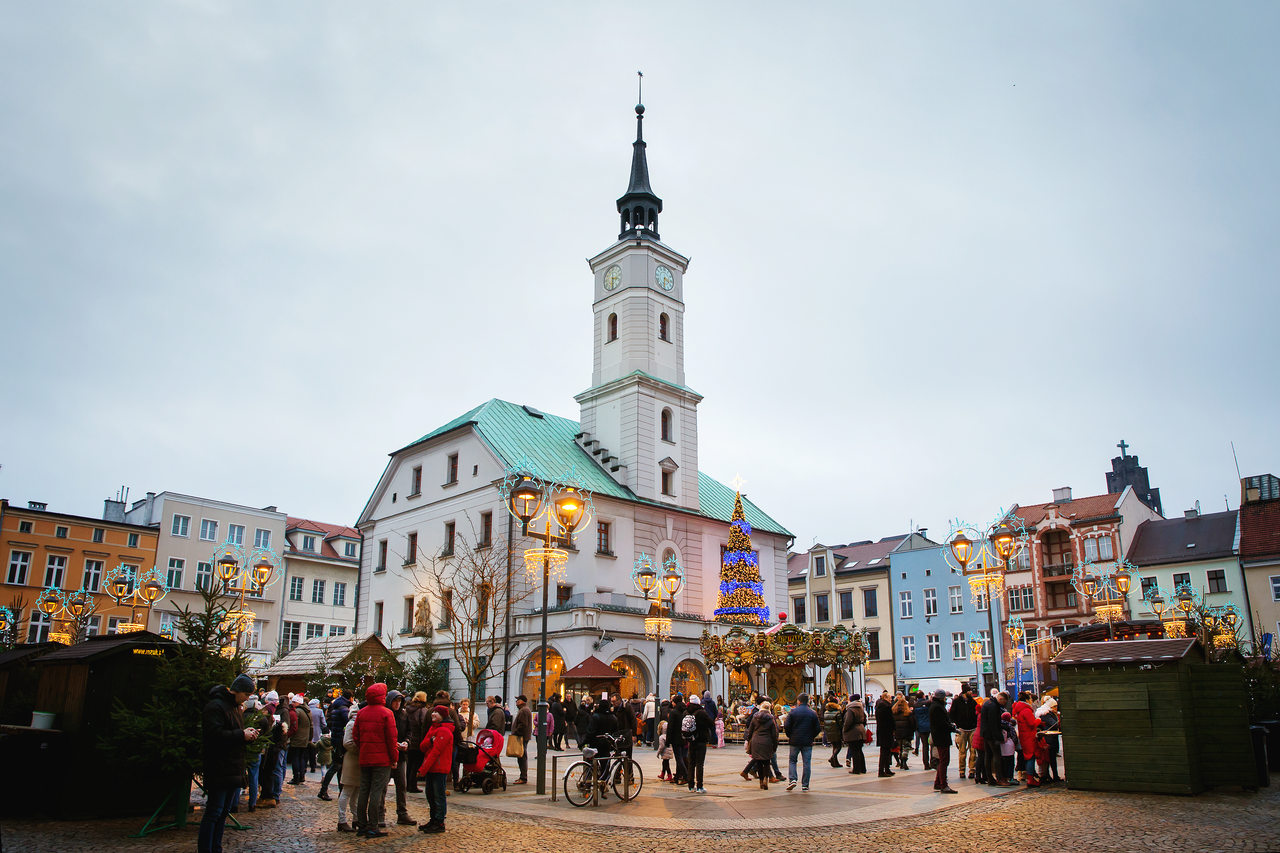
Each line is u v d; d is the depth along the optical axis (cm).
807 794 1758
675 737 1952
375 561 5141
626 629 4109
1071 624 5700
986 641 6119
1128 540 5834
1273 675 2248
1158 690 1650
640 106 5919
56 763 1405
